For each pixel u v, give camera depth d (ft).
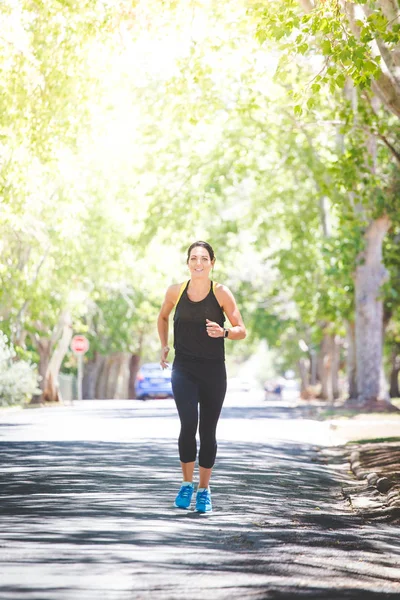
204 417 41.60
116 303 221.87
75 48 81.97
